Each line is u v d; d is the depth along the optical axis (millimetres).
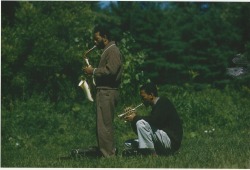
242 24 33062
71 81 20469
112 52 9625
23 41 21391
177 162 8734
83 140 15516
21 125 16344
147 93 9625
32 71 20734
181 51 32250
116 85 9719
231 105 19969
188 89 23109
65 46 21266
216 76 31375
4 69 20391
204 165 8594
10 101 19703
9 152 13164
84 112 17656
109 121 9648
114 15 33625
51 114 17375
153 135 9469
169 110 9562
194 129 17125
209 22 33219
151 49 31922
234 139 13562
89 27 22594
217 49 31656
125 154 9766
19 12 22656
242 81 23578
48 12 23188
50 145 15164
